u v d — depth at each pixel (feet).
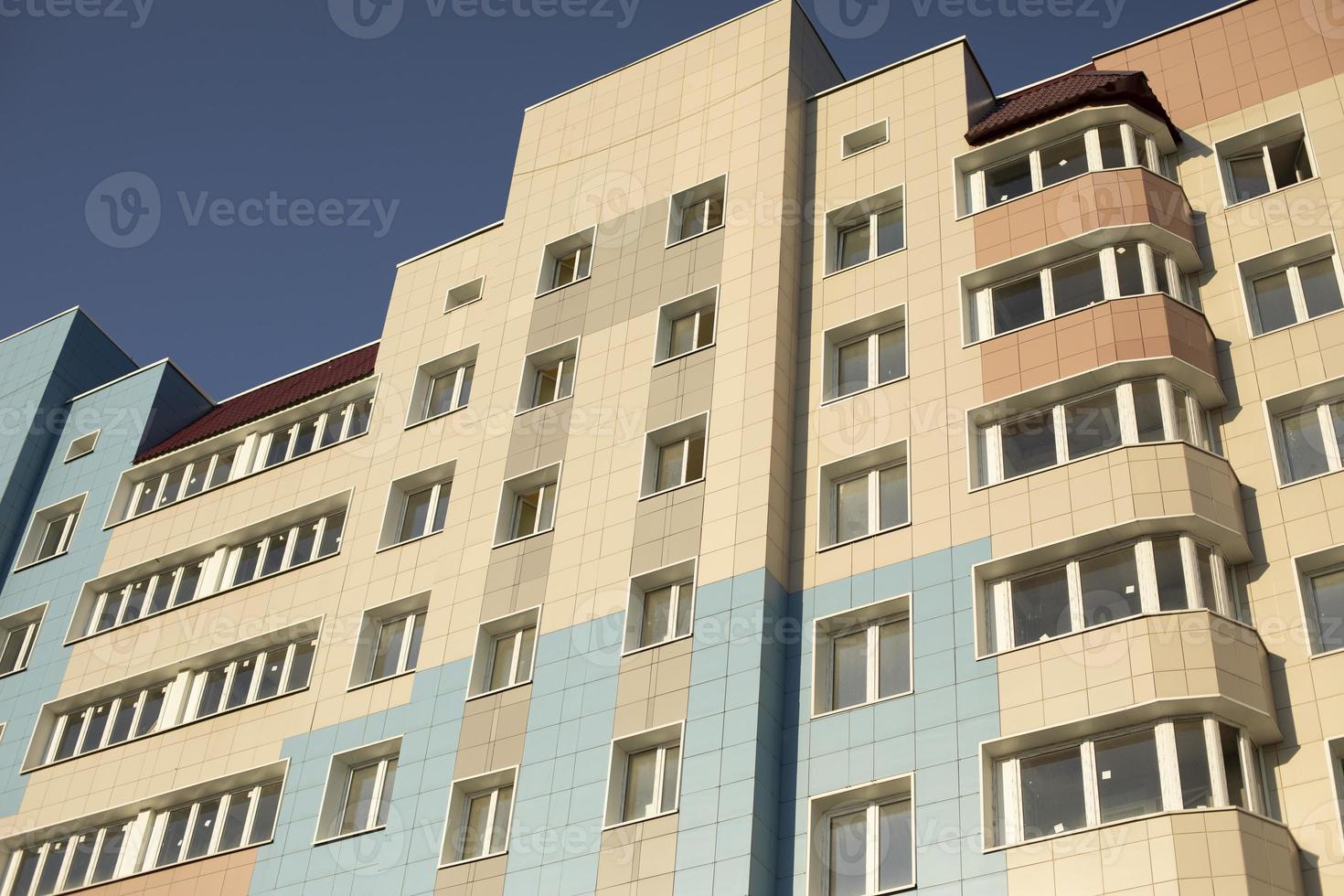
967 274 110.11
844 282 116.98
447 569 117.39
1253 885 74.59
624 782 96.73
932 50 128.67
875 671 95.71
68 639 144.77
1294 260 102.99
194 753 123.54
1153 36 122.31
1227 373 99.45
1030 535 93.66
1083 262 106.42
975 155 117.60
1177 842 76.79
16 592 154.10
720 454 107.86
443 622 114.01
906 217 117.70
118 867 120.57
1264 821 77.41
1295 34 114.62
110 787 126.52
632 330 121.39
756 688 94.22
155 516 150.82
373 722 113.19
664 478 111.34
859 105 129.49
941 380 105.40
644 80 141.90
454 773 104.01
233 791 119.96
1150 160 111.45
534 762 100.48
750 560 100.73
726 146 129.59
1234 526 89.92
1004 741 86.17
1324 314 99.35
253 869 110.11
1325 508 89.61
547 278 132.67
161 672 133.69
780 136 126.52
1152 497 90.58
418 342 142.51
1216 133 112.98
